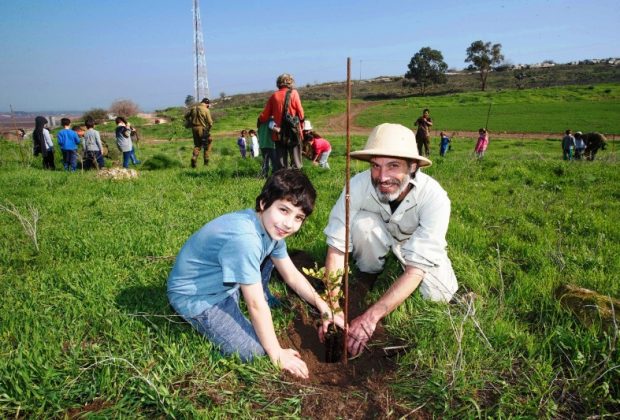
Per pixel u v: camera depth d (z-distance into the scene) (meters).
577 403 2.15
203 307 2.49
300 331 2.89
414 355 2.47
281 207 2.37
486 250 4.16
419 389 2.21
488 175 8.43
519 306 3.07
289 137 7.12
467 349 2.43
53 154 12.04
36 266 3.61
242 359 2.45
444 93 97.94
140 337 2.59
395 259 3.82
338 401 2.16
